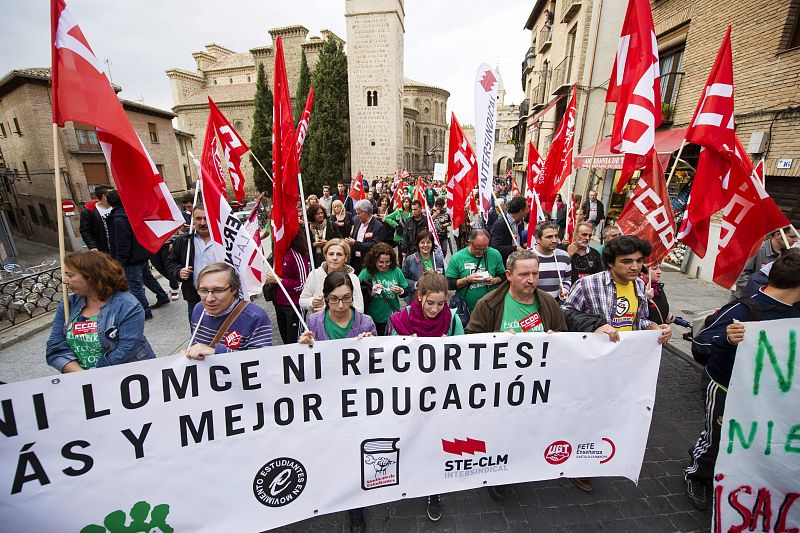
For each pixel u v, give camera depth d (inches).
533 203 197.6
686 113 352.8
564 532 96.7
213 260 167.2
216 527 83.0
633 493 108.7
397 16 1309.1
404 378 89.0
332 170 1371.8
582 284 115.0
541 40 863.7
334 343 84.7
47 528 72.4
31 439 69.2
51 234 768.3
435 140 2404.0
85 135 760.3
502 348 90.8
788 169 247.6
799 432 84.7
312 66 1584.6
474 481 95.6
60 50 82.8
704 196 135.9
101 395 72.7
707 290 292.0
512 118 2074.3
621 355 94.8
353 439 89.2
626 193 451.5
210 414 80.1
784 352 83.5
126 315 92.4
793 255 86.4
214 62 2046.0
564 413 95.9
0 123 848.9
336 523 99.7
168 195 101.0
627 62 132.7
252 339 96.1
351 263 243.6
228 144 191.9
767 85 263.7
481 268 156.0
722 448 87.9
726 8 301.4
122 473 75.8
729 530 90.2
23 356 192.5
